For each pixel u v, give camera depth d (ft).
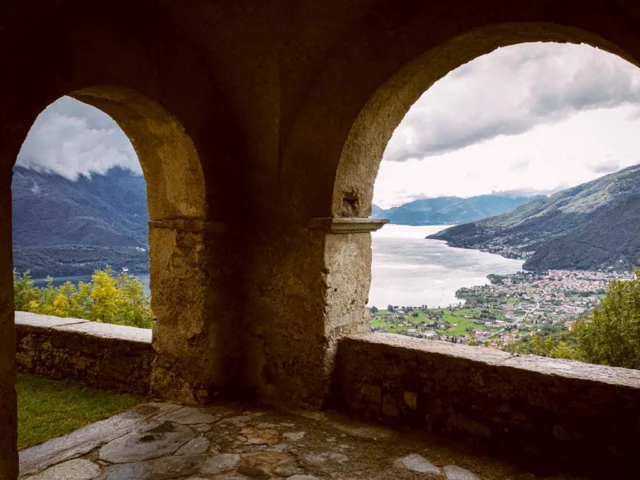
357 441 9.08
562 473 7.84
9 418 7.07
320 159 10.13
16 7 7.06
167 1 9.23
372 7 9.27
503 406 8.55
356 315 11.18
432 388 9.34
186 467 8.02
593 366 8.49
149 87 9.36
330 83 9.95
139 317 31.63
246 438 9.16
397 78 9.29
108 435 9.27
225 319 11.21
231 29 9.66
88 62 8.28
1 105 6.97
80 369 12.23
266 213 11.07
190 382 11.02
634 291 25.71
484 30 8.12
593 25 7.06
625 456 7.47
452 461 8.31
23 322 13.00
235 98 10.82
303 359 10.60
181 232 10.93
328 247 10.19
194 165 10.43
